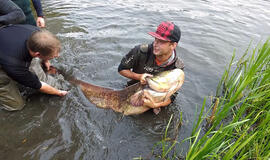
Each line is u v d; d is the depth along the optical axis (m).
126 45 4.72
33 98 3.21
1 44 2.46
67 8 6.26
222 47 4.88
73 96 3.29
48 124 2.84
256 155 2.34
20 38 2.51
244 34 5.46
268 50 2.76
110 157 2.48
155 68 3.02
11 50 2.47
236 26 5.85
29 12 3.68
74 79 3.52
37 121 2.87
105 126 2.88
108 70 4.00
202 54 4.60
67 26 5.27
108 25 5.46
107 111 3.10
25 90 3.31
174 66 3.00
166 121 3.02
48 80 3.41
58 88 3.42
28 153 2.45
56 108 3.08
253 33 5.54
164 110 3.20
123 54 4.45
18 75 2.60
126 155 2.51
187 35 5.26
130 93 2.94
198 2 7.54
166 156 2.49
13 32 2.52
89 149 2.56
